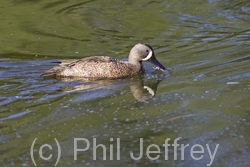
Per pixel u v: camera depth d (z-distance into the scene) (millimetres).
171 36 19281
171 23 20672
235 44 18125
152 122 12289
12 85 14859
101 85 15109
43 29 20031
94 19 21078
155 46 18359
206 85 14531
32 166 10430
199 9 22141
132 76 16094
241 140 11391
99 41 18938
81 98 13867
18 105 13367
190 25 20391
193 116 12547
